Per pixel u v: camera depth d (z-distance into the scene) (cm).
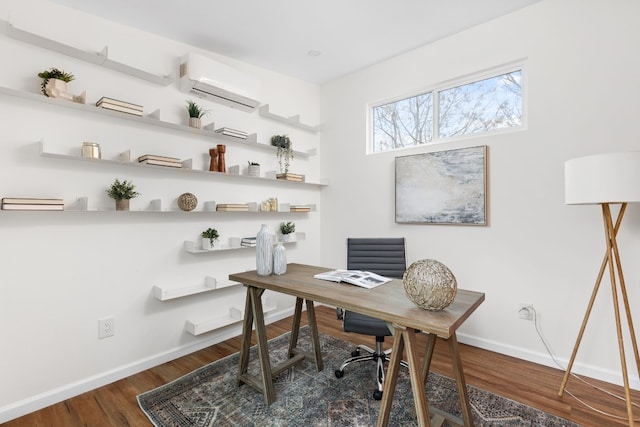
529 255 246
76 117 216
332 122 384
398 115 336
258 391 207
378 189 341
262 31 266
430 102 312
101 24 231
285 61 325
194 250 269
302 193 378
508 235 256
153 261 254
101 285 227
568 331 230
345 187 371
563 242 232
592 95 218
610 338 214
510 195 255
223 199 300
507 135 257
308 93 385
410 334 133
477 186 269
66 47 204
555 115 233
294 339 250
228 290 305
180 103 272
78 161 217
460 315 130
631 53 204
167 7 226
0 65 188
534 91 242
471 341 276
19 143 194
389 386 143
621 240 211
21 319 195
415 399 132
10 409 188
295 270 226
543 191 240
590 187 170
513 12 249
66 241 212
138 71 238
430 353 179
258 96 309
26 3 197
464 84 286
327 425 175
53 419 186
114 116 232
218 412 187
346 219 371
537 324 243
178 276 269
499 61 257
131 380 229
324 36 278
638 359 175
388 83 328
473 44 270
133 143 242
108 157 230
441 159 289
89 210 209
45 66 204
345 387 212
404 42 293
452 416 169
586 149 221
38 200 189
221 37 272
